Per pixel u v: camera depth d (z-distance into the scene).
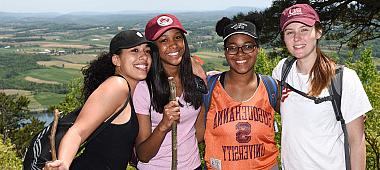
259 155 3.88
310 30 3.49
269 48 10.20
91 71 3.50
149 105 3.66
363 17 9.88
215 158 3.96
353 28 10.17
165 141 3.87
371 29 10.44
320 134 3.44
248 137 3.83
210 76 4.04
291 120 3.58
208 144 4.00
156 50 3.68
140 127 3.66
